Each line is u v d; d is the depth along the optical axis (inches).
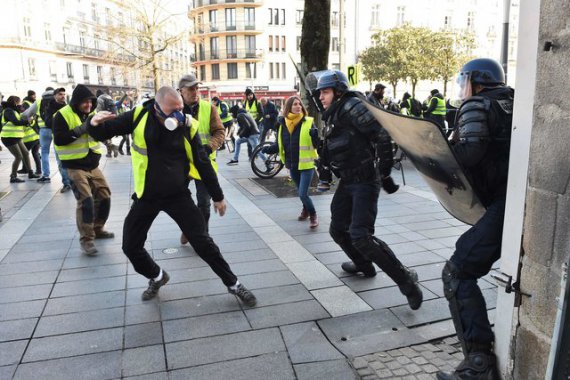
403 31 1302.9
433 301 146.6
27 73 1743.4
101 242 214.8
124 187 358.6
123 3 1051.3
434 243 203.8
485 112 91.0
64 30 1937.7
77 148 194.9
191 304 148.5
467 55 1285.7
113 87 2175.2
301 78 346.0
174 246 207.8
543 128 76.7
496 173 93.6
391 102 506.0
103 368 114.3
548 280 77.9
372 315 138.4
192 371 112.6
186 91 195.6
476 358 94.9
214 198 149.1
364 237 137.5
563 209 73.8
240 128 477.7
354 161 141.2
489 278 160.9
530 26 78.0
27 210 281.4
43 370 113.7
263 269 177.0
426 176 108.0
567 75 71.3
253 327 132.9
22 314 143.0
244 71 2149.4
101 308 146.6
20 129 375.6
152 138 135.9
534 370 82.4
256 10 2092.8
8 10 1669.5
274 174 388.2
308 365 114.0
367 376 108.7
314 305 145.7
